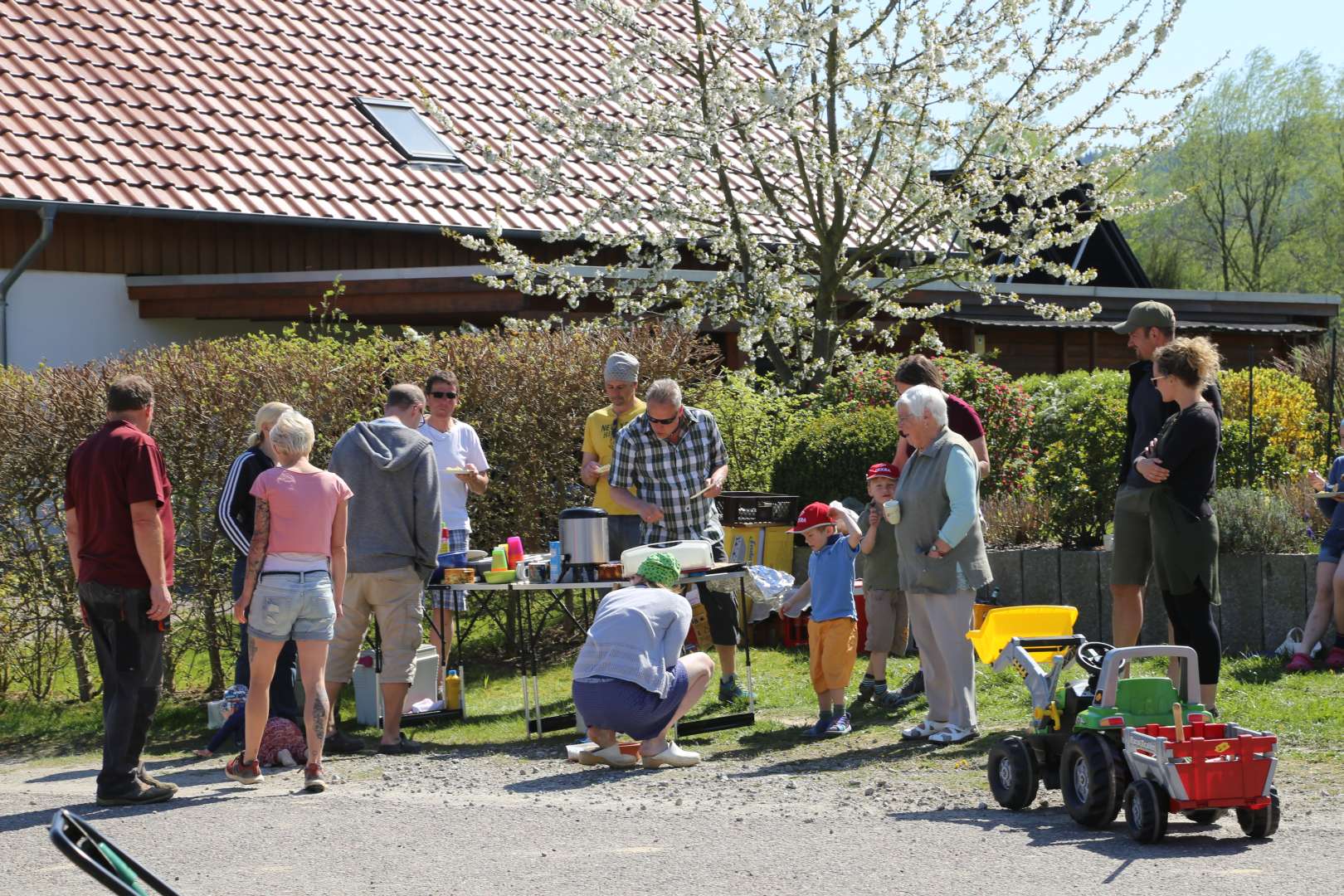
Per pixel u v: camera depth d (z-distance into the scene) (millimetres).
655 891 5270
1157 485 7191
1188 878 5152
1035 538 11039
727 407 12438
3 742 9234
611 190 19078
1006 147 14797
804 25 14016
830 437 11539
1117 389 11367
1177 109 14883
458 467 9867
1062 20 14547
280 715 8336
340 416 10617
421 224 17359
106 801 7016
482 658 11391
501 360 11438
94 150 16312
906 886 5203
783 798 6785
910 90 14375
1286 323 24688
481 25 22266
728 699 9289
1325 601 8938
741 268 15617
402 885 5453
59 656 10398
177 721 9461
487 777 7555
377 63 20188
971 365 12023
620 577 8711
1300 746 7238
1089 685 6359
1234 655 9633
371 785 7445
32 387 10273
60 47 17719
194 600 10188
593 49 22656
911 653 10391
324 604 7312
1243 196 53625
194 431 10062
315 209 16891
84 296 16500
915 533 7871
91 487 6949
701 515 9477
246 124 17859
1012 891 5082
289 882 5539
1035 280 25859
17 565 10203
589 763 7762
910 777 7125
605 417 9945
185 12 19516
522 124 20016
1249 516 9836
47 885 5645
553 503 11555
